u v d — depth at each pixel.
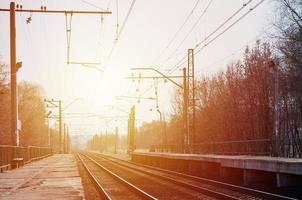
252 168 22.59
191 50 48.31
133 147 75.94
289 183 20.44
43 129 90.00
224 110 61.78
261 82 52.59
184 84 48.06
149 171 38.03
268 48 54.03
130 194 20.47
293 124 47.19
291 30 43.53
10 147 35.38
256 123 54.22
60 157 75.94
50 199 17.94
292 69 44.75
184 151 49.12
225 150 44.41
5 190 21.47
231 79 61.22
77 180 27.50
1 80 62.78
